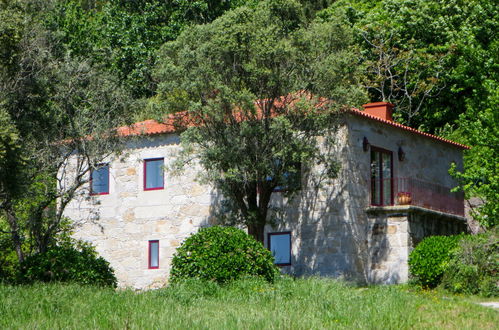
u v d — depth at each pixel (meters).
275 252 31.20
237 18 28.33
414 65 46.28
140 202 33.94
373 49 46.41
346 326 17.50
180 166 28.88
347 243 29.58
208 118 28.30
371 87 46.09
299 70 28.28
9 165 24.30
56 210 32.94
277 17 29.23
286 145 27.83
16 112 27.55
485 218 32.03
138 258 33.66
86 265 25.97
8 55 26.83
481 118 34.16
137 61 49.91
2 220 30.03
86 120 28.58
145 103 29.91
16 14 26.59
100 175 34.94
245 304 20.67
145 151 34.09
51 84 28.33
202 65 27.83
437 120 46.84
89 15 55.66
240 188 29.23
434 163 35.34
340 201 29.92
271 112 28.45
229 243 24.62
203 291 22.52
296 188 30.66
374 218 30.64
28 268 25.58
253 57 28.06
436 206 33.50
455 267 25.56
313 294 21.52
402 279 29.69
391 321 18.06
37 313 18.14
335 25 29.08
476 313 19.52
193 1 52.97
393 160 32.62
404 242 30.02
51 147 28.28
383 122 31.84
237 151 27.92
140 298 20.64
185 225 32.78
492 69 43.03
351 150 30.28
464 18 46.75
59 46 30.00
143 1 54.00
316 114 27.94
